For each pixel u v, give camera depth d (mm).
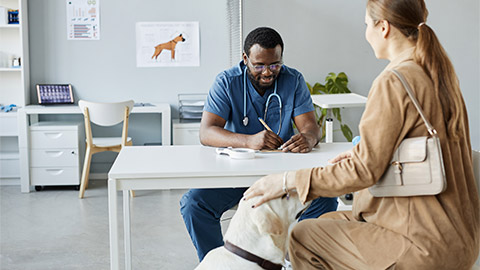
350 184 1727
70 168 4809
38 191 4832
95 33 5148
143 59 5211
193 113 5012
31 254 3357
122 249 3439
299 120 2854
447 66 1701
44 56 5125
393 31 1794
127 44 5184
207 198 2650
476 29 5242
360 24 5227
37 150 4770
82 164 5012
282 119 2855
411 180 1682
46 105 5004
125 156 2516
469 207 1709
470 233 1698
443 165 1657
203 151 2633
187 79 5270
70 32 5129
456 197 1688
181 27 5195
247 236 1756
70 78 5184
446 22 5223
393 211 1746
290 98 2842
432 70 1688
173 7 5168
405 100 1669
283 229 1781
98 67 5191
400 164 1698
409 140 1687
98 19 5133
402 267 1694
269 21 5145
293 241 1934
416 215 1691
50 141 4770
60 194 4730
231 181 2248
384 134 1678
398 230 1727
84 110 4527
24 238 3643
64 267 3154
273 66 2631
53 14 5098
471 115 5344
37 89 5066
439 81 1683
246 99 2816
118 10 5141
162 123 4922
